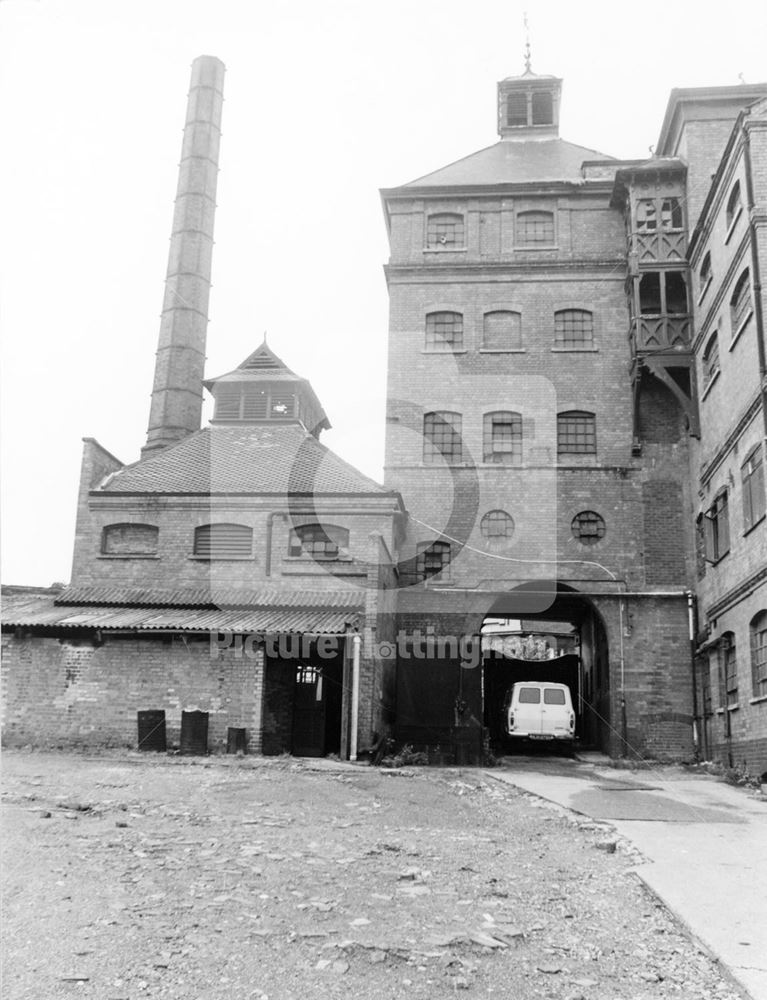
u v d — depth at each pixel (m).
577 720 27.98
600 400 23.20
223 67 37.56
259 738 18.14
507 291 24.28
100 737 18.61
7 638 19.16
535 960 5.92
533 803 13.38
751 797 14.42
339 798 12.83
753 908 7.05
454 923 6.64
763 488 16.36
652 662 21.62
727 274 19.00
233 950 5.80
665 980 5.66
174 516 21.48
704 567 21.05
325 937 6.14
